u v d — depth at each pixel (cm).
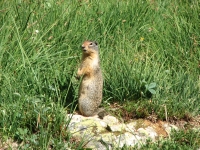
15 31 1370
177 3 1752
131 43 1488
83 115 1203
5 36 1341
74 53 1410
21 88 1195
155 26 1608
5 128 1096
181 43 1540
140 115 1225
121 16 1605
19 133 1080
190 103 1299
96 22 1551
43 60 1302
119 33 1530
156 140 1169
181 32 1566
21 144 1073
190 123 1255
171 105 1274
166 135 1195
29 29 1427
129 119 1219
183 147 1127
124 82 1296
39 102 1158
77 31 1484
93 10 1623
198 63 1459
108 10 1634
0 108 1138
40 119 1106
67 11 1563
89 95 1184
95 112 1205
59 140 1091
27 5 1528
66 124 1124
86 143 1102
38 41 1343
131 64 1351
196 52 1506
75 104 1236
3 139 1085
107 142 1117
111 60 1390
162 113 1243
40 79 1244
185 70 1451
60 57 1354
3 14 1433
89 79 1184
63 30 1462
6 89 1186
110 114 1222
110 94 1295
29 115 1120
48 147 1065
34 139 1062
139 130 1180
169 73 1381
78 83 1257
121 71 1310
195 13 1658
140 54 1473
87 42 1170
